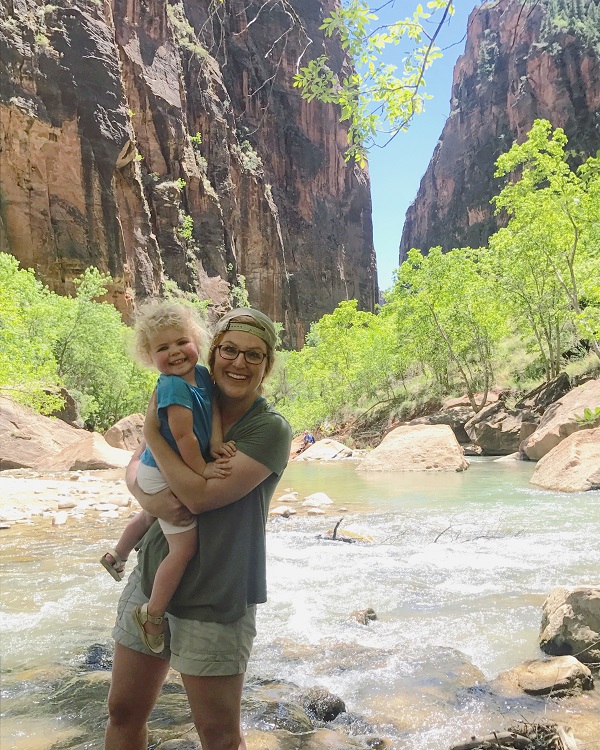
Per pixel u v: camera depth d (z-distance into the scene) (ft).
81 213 128.77
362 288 317.63
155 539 6.27
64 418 79.05
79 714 8.63
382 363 107.76
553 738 7.67
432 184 388.16
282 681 9.89
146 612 5.83
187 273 187.32
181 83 206.59
